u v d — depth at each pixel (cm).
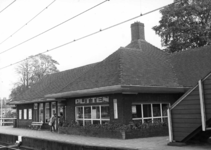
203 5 2806
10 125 3541
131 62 1823
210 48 1983
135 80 1592
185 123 1120
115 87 1488
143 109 1650
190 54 2064
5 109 5984
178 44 2905
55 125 2256
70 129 1902
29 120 2766
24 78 4916
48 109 2481
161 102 1723
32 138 1517
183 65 1977
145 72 1759
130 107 1569
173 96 1794
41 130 2434
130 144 1248
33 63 4938
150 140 1388
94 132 1677
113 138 1530
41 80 3222
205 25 2814
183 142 1134
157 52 2242
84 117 1856
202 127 1047
